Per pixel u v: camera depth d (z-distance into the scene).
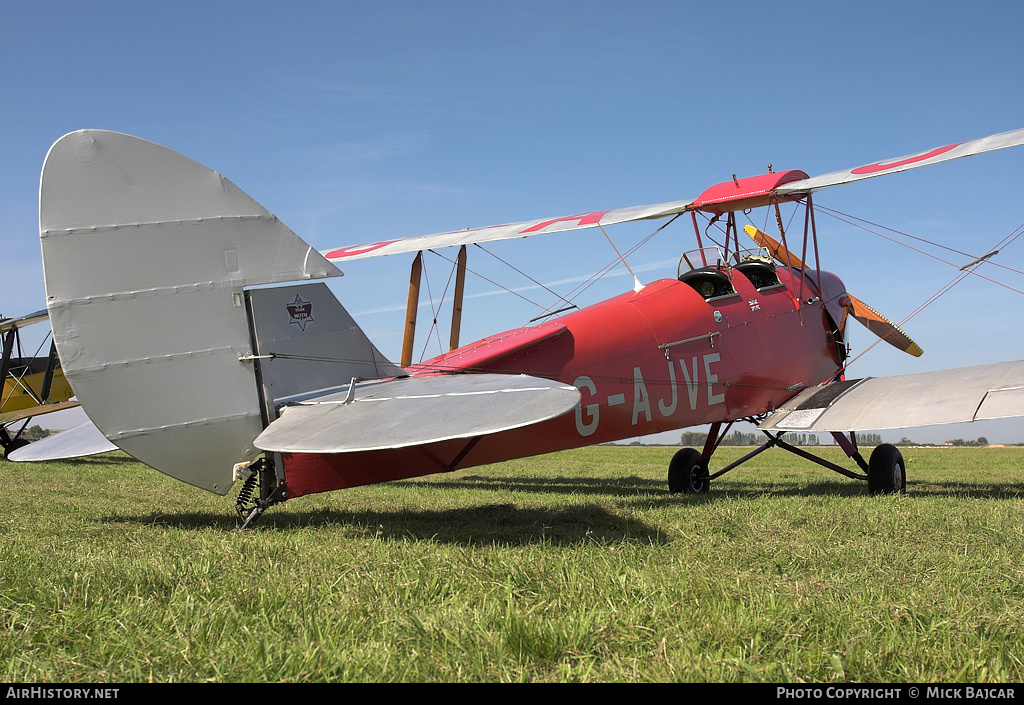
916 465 17.23
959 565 3.98
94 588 3.47
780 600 3.22
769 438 9.66
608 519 5.70
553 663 2.65
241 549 4.44
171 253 5.16
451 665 2.56
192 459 5.26
